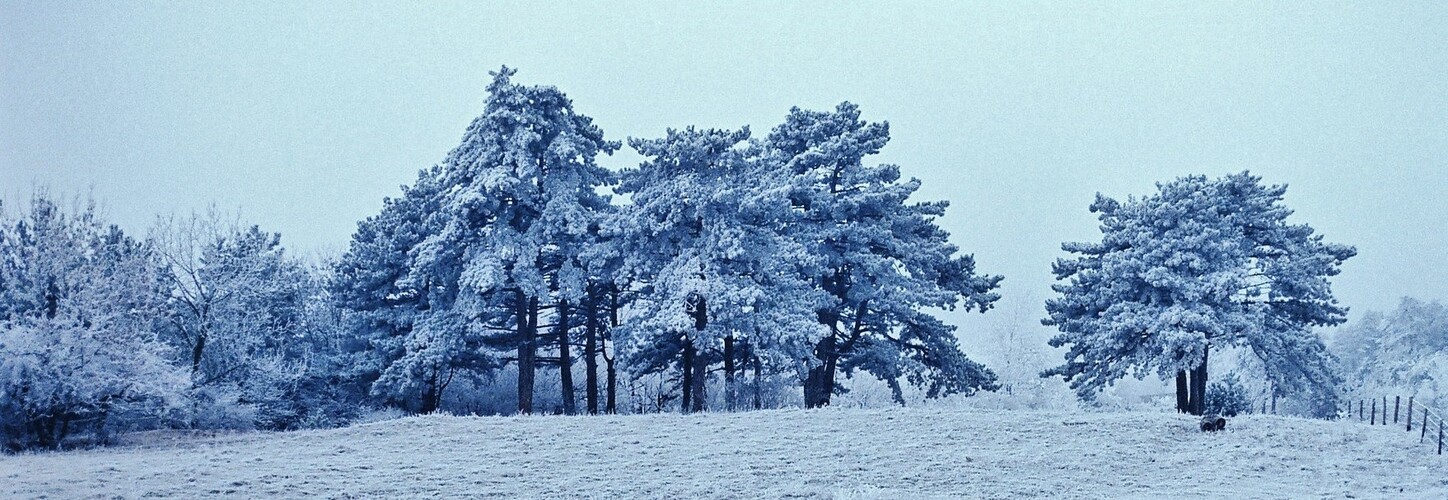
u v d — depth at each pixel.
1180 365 38.59
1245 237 42.41
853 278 40.56
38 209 33.41
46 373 27.69
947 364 42.34
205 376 35.41
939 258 42.09
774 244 38.34
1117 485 22.97
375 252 40.84
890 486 22.44
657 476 23.20
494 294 39.00
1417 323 88.31
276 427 37.06
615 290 41.88
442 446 26.81
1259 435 28.14
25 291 32.09
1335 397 41.53
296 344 41.03
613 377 42.81
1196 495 21.92
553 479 22.80
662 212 37.31
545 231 38.16
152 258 36.12
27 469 23.00
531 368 39.69
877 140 42.09
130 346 30.06
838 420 30.14
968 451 26.11
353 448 26.66
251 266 37.88
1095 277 43.06
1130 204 43.41
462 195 37.72
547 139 40.00
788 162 41.22
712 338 36.62
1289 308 42.75
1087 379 42.50
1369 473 24.42
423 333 38.31
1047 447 26.73
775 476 23.28
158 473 22.56
